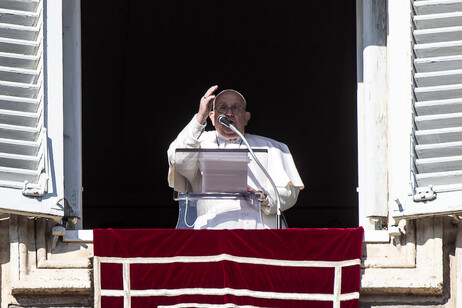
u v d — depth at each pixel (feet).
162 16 150.10
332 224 162.40
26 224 72.90
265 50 155.43
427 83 74.02
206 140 79.97
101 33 151.12
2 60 73.26
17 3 74.38
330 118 160.35
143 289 71.15
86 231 74.23
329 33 152.56
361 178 78.33
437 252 72.84
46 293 72.23
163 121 159.94
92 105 157.69
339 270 71.31
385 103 77.92
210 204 74.43
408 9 74.79
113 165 160.76
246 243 71.36
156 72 156.46
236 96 80.18
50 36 74.38
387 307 72.95
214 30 152.87
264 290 71.00
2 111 72.38
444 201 71.46
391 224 74.69
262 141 80.28
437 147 72.74
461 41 74.08
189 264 71.31
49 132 73.05
